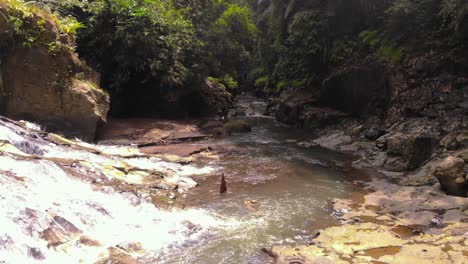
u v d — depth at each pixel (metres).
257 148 13.30
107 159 9.64
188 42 18.06
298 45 18.42
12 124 9.53
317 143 14.24
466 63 12.73
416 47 14.29
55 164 7.71
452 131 9.99
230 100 23.02
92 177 7.94
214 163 11.15
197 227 6.69
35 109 11.42
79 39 15.05
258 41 28.78
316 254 5.61
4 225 5.23
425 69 13.39
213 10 23.86
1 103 10.98
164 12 17.12
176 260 5.58
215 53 22.17
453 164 7.91
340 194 8.64
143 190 7.94
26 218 5.53
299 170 10.55
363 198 8.29
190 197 8.26
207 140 14.53
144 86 16.88
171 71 16.09
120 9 14.65
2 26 10.29
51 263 5.11
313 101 17.97
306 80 19.66
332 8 17.52
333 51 17.70
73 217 6.16
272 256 5.73
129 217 6.81
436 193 7.99
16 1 10.88
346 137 14.11
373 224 6.69
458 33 12.90
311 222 7.09
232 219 7.16
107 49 15.36
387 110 14.02
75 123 12.05
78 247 5.53
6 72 10.96
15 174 6.66
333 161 11.62
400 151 10.53
